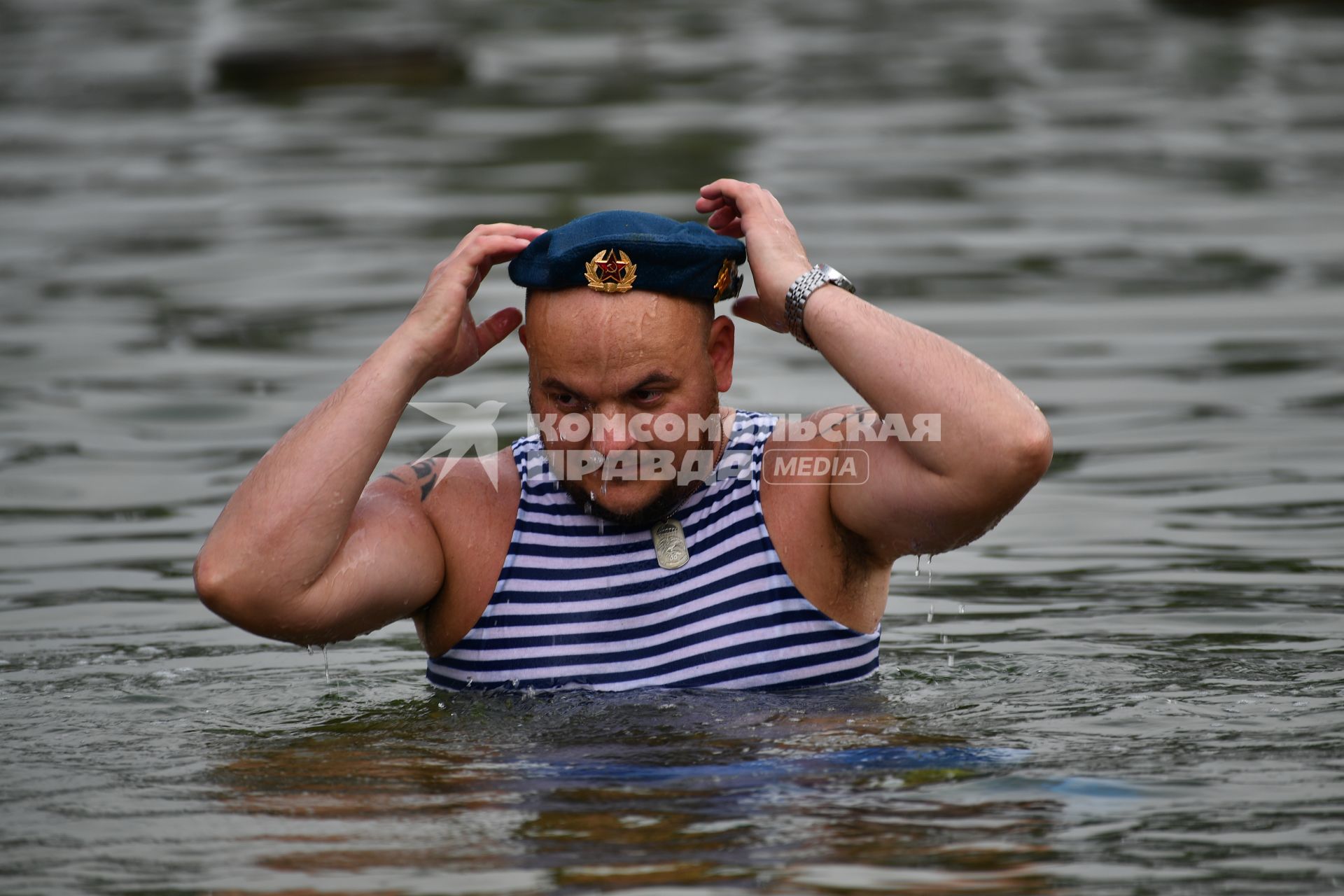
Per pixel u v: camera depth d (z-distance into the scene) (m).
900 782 9.12
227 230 35.41
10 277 31.20
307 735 10.45
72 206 38.88
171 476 18.61
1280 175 40.03
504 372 23.02
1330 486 17.38
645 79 60.16
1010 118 49.22
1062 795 8.87
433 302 11.03
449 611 11.23
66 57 67.88
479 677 11.18
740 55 65.94
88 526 16.81
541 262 10.49
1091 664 11.95
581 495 10.91
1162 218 35.22
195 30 75.50
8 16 82.38
